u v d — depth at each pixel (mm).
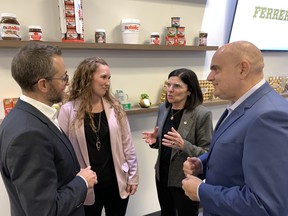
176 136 1354
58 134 882
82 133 1327
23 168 721
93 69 1336
